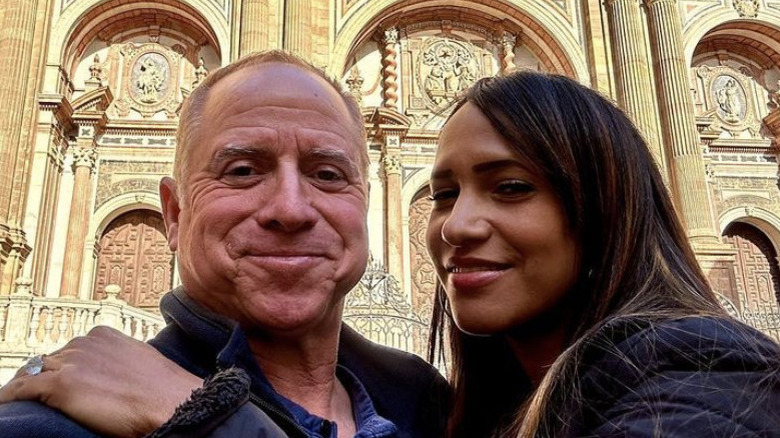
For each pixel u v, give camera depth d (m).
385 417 0.54
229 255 0.46
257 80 0.48
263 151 0.46
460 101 0.51
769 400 0.29
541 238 0.44
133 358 0.37
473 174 0.47
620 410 0.31
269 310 0.45
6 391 0.35
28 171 4.23
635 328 0.35
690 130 4.71
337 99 0.53
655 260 0.42
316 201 0.48
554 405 0.36
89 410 0.32
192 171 0.49
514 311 0.45
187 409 0.31
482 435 0.58
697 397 0.29
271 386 0.45
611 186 0.44
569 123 0.45
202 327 0.44
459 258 0.47
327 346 0.51
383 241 4.69
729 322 0.34
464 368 0.60
